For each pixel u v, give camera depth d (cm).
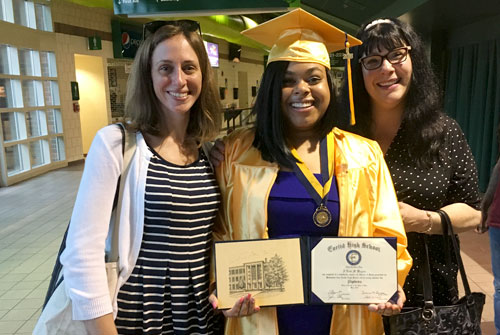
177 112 138
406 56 162
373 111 177
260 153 147
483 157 570
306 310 139
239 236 142
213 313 147
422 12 497
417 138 162
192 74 140
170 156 142
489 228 214
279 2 384
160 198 134
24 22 841
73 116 1000
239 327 143
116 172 133
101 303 126
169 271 136
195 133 147
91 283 125
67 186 759
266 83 145
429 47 689
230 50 1978
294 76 141
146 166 135
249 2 388
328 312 139
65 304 129
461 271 155
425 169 162
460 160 166
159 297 135
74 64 998
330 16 845
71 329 128
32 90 866
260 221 138
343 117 173
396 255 131
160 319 136
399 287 136
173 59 137
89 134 1131
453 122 169
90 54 1048
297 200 137
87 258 126
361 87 174
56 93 939
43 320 131
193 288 140
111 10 1111
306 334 139
